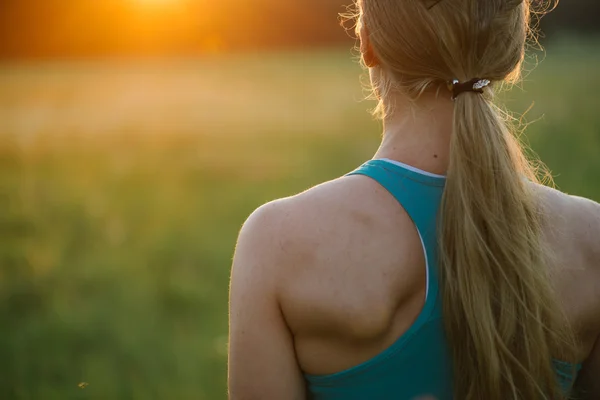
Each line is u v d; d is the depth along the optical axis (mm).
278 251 1437
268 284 1437
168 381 5004
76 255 7918
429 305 1415
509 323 1381
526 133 12445
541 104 16453
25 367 5199
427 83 1437
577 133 12703
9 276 7129
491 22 1398
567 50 38188
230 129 19016
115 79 40438
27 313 6297
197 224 9180
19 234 8734
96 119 22500
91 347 5559
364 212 1440
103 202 10461
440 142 1468
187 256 7824
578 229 1528
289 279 1427
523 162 1532
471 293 1362
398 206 1442
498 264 1365
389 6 1429
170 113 23578
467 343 1398
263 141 16516
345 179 1486
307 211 1453
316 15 69812
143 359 5293
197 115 22703
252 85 33469
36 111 25297
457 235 1374
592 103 16594
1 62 63156
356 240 1423
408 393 1427
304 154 14312
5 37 66312
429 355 1423
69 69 51812
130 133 18875
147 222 9320
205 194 10898
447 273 1384
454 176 1389
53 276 7141
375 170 1476
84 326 5832
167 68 50031
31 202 10367
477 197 1371
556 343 1438
